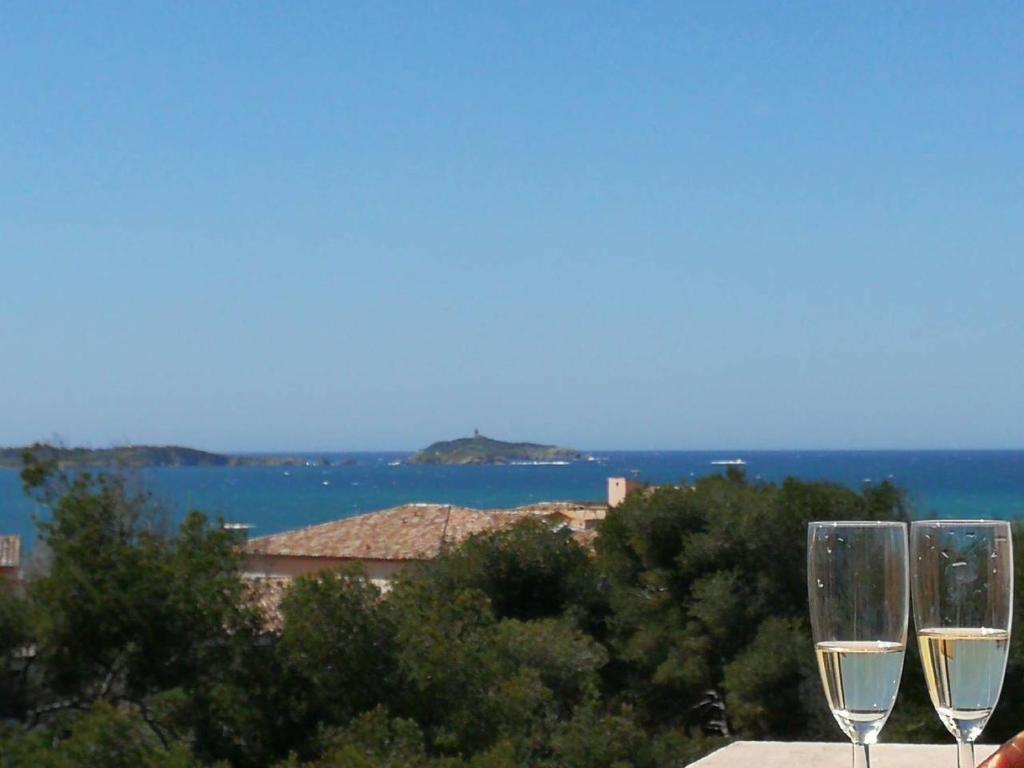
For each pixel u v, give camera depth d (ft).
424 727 37.09
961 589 6.52
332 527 108.17
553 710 48.21
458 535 100.37
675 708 61.72
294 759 32.73
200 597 36.78
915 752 10.70
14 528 213.25
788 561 59.77
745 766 10.26
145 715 36.24
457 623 40.24
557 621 59.47
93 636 35.86
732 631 59.16
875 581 6.15
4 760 30.78
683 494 64.59
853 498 61.52
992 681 6.49
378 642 37.24
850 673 6.11
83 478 38.27
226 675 36.60
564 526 68.44
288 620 37.06
